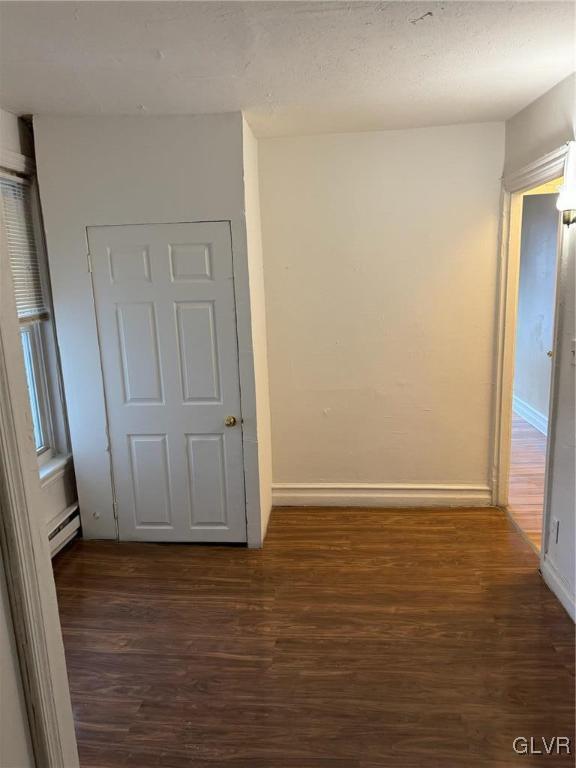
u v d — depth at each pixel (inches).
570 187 98.7
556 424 110.9
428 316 145.6
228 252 122.0
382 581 118.8
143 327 127.1
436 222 140.6
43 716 45.0
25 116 118.0
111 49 81.6
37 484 44.4
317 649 97.8
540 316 226.8
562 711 83.1
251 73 93.4
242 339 125.9
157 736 80.5
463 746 77.4
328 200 141.6
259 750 77.7
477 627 102.4
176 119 116.9
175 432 132.1
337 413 153.2
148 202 120.7
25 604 43.0
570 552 105.0
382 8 70.1
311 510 155.7
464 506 154.4
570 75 98.4
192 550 134.9
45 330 131.3
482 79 100.1
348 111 118.0
